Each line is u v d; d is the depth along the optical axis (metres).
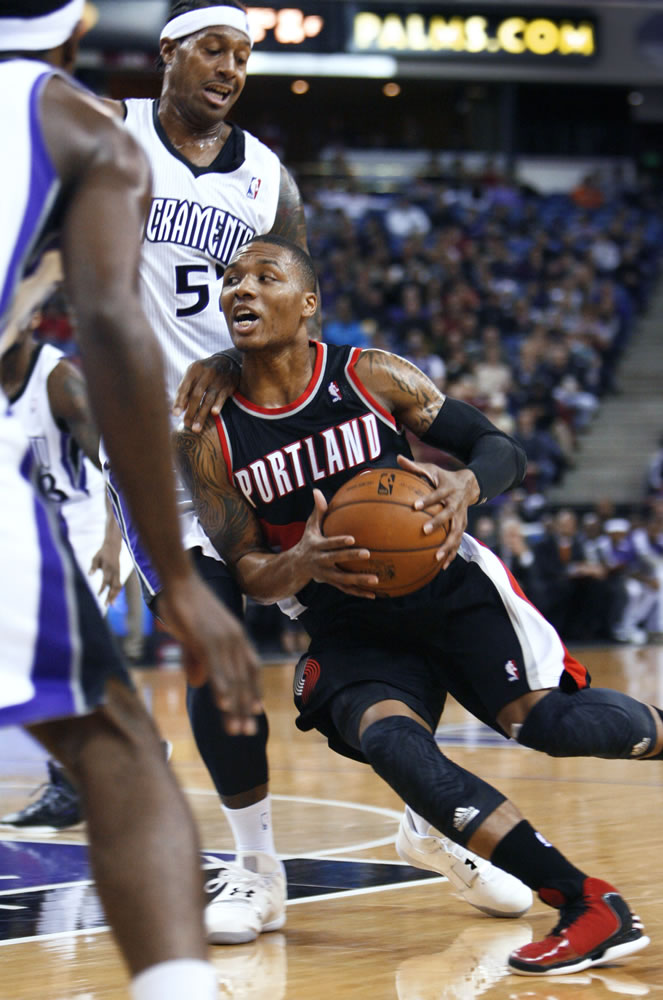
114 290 1.67
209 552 3.50
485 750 7.14
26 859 4.45
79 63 21.70
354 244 21.61
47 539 1.73
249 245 3.36
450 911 3.62
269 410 3.35
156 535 1.71
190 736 7.70
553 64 24.98
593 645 14.66
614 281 23.02
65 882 4.07
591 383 20.16
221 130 3.99
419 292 20.30
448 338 18.84
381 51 23.75
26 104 1.75
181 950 1.66
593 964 2.99
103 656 1.75
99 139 1.76
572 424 19.25
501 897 3.46
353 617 3.32
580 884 2.98
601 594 14.70
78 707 1.70
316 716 3.38
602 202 25.41
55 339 16.14
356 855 4.41
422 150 28.34
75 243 1.71
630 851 4.29
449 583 3.26
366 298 19.88
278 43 23.16
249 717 1.74
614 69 25.36
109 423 1.67
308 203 22.69
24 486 1.74
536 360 19.34
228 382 3.39
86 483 5.22
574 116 28.62
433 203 23.45
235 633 1.73
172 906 1.67
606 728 3.17
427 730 3.14
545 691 3.23
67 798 5.06
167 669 12.29
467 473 3.17
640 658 12.91
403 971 3.00
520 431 17.34
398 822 5.03
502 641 3.25
